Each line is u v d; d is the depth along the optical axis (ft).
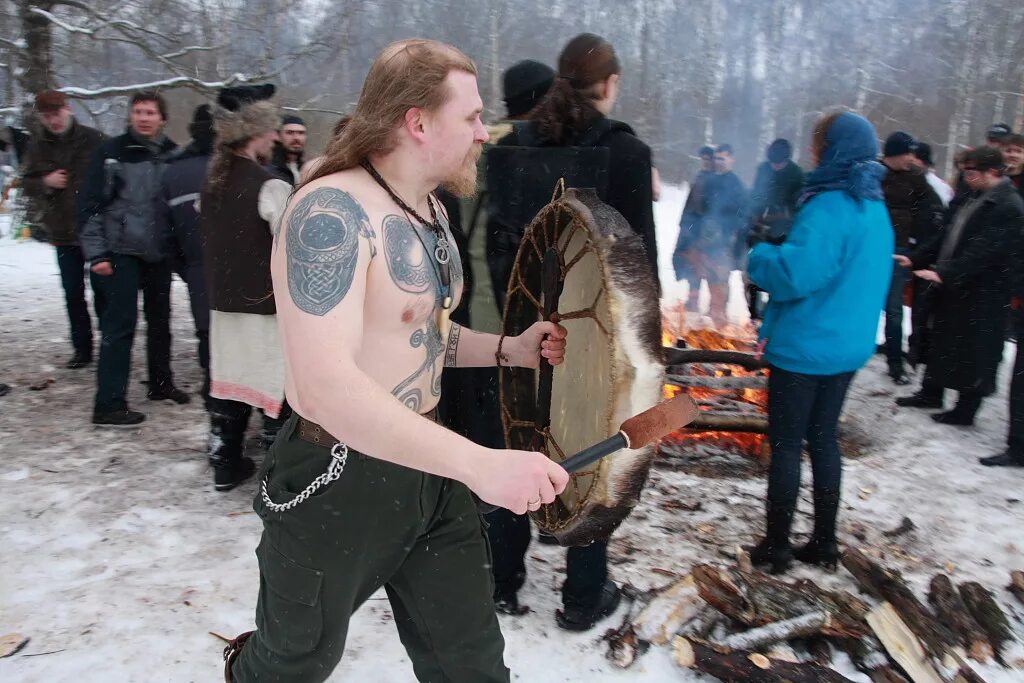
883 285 10.52
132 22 31.55
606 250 6.54
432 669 6.84
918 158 23.77
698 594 9.70
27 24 27.99
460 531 6.47
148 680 8.37
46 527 11.62
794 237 10.16
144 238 15.56
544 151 8.63
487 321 9.38
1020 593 10.54
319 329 5.02
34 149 18.89
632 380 6.40
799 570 11.16
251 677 6.49
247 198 11.41
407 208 5.74
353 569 5.98
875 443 16.60
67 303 19.52
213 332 12.11
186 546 11.21
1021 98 75.00
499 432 9.35
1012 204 15.47
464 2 69.92
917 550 12.00
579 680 8.63
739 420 14.21
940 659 8.92
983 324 16.48
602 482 6.61
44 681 8.28
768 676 8.32
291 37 30.48
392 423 4.84
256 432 15.60
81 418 16.26
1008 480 14.73
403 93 5.49
